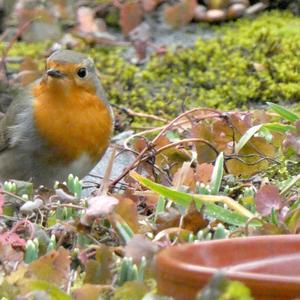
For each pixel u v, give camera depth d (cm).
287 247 565
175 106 1378
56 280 637
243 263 556
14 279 611
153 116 1264
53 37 1563
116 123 1291
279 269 558
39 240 706
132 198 823
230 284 453
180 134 1107
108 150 1165
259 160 965
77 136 1016
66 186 841
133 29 1537
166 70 1484
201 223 729
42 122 1010
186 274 499
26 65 1391
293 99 1366
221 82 1426
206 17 1602
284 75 1404
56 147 1016
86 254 680
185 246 547
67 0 1587
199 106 1370
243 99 1375
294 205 787
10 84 1399
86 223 707
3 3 1595
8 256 678
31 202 760
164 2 1631
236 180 941
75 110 1016
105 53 1559
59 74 1009
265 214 745
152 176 945
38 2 1574
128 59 1538
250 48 1488
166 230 701
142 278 629
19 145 1023
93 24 1583
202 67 1476
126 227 700
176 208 784
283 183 886
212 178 845
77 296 595
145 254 638
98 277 639
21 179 1047
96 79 1041
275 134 1020
